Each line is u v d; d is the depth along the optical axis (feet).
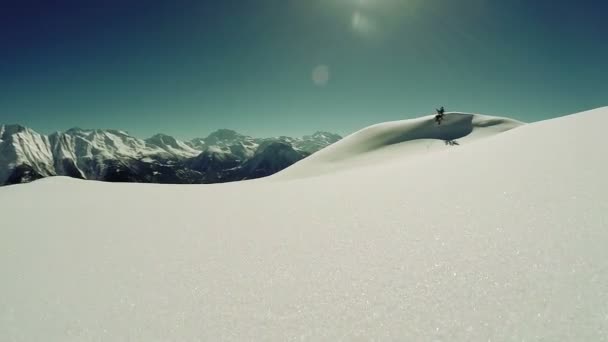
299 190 26.04
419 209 14.01
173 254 12.78
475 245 9.61
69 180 60.29
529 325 6.25
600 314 6.18
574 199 11.26
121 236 16.16
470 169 20.07
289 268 10.32
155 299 9.18
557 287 7.08
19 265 12.88
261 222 16.43
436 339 6.34
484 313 6.78
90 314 8.70
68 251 14.28
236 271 10.55
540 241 9.02
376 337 6.67
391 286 8.35
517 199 12.48
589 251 8.07
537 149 21.24
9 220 22.30
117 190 40.57
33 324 8.46
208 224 17.20
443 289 7.82
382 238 11.57
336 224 14.16
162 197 30.40
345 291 8.48
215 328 7.58
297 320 7.57
